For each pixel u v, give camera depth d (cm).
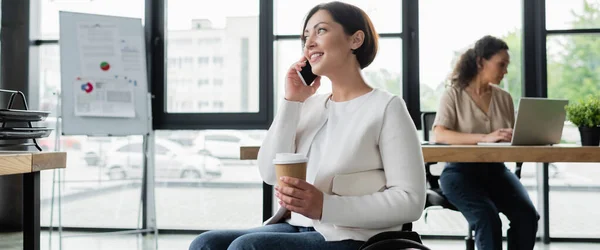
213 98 392
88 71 337
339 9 112
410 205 98
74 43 336
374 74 379
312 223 110
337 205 96
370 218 97
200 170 401
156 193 403
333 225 102
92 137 403
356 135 106
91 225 403
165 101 394
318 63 112
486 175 234
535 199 373
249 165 399
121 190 402
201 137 399
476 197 221
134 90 351
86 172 404
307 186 95
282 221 124
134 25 356
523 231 224
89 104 335
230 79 390
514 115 268
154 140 399
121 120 345
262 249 96
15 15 393
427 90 376
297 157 96
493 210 216
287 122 118
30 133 142
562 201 366
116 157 402
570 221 366
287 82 118
